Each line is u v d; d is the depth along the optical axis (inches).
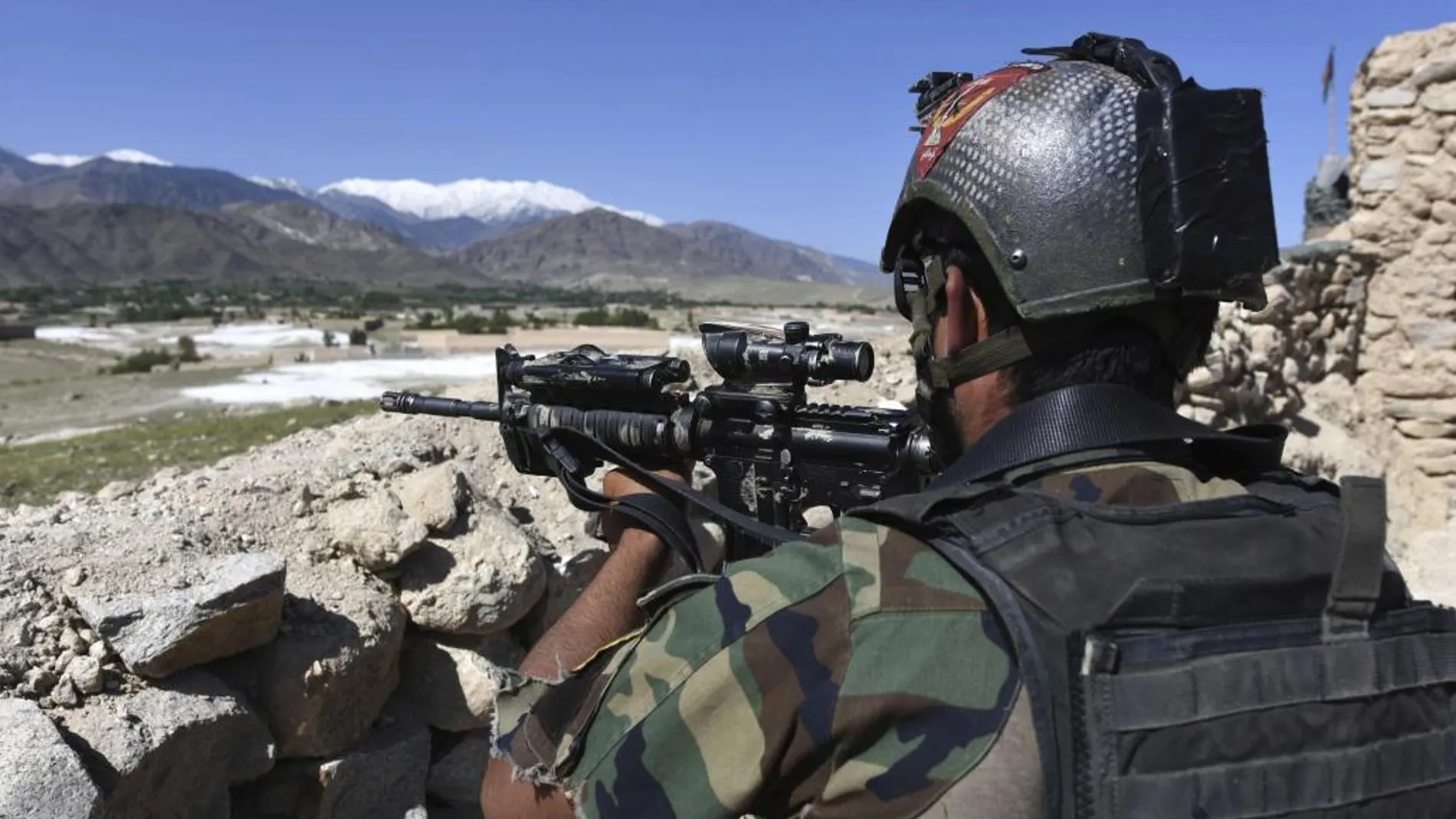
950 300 53.2
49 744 92.8
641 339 1663.4
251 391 1046.4
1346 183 588.7
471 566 137.2
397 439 204.1
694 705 45.0
